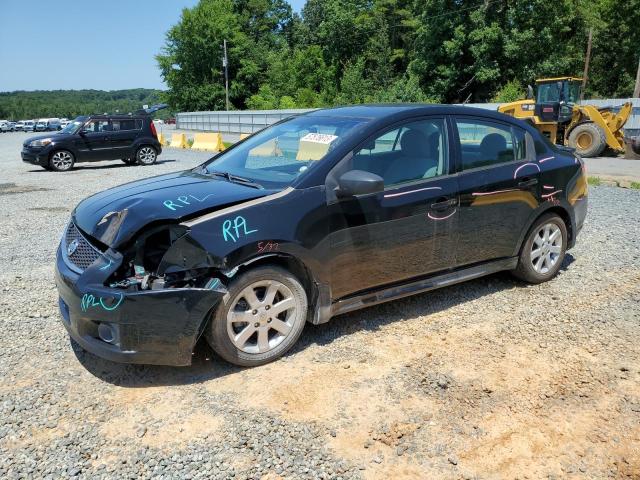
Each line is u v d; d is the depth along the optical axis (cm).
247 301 346
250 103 6088
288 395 323
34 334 411
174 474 258
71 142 1614
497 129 468
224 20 6394
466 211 433
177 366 352
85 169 1647
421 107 429
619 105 2056
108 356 324
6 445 279
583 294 481
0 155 2333
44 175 1488
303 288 368
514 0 3806
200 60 6412
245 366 355
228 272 331
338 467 262
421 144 419
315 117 455
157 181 418
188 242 322
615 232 689
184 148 2541
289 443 280
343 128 405
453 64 4059
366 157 391
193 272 327
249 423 297
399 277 411
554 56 3803
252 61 6531
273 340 363
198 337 331
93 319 321
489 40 3806
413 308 454
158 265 336
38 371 354
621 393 325
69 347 389
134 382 340
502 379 340
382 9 5853
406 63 5759
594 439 283
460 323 423
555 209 505
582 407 311
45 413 307
